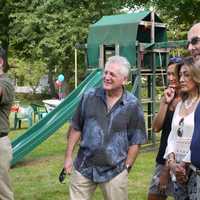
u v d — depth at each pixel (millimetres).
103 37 11336
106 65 3740
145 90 12414
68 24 22500
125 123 3727
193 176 3152
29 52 27031
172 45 10297
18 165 8617
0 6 27125
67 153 3928
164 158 3623
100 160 3697
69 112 9727
